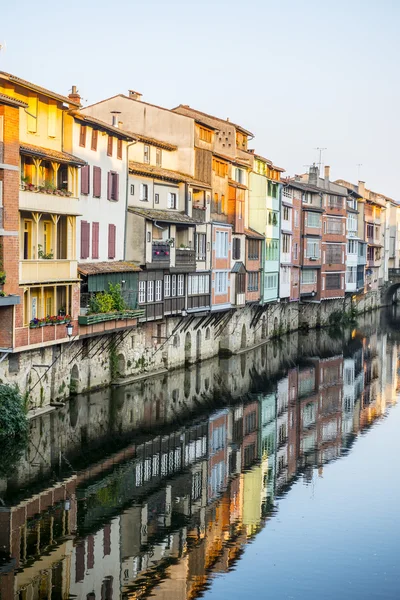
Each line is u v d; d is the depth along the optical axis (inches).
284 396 2149.4
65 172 1622.8
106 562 1042.7
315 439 1707.7
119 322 1808.6
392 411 2011.6
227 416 1876.2
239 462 1514.5
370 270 4936.0
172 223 2095.2
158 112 2380.7
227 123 2755.9
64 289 1628.9
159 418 1784.0
